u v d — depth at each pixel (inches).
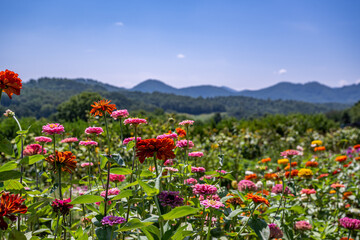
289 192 119.6
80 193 95.1
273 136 405.7
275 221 101.7
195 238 76.4
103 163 63.6
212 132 388.5
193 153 109.7
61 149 181.9
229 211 85.4
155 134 274.1
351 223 101.9
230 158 266.4
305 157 297.9
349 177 201.6
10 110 77.3
